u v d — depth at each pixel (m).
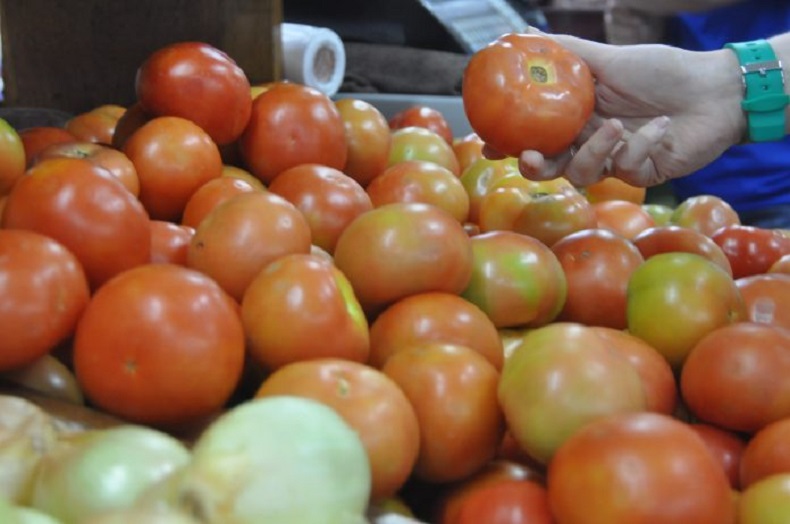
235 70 1.41
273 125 1.43
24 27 1.91
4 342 0.80
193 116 1.38
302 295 0.89
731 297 1.05
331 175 1.30
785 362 0.89
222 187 1.25
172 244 1.08
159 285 0.81
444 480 0.85
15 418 0.73
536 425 0.80
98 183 0.94
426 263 1.00
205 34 1.84
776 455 0.81
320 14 2.74
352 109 1.57
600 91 1.32
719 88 1.30
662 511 0.66
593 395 0.78
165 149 1.29
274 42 1.82
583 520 0.68
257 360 0.91
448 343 0.90
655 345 1.05
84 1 1.85
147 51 1.86
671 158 1.34
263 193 1.05
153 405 0.80
